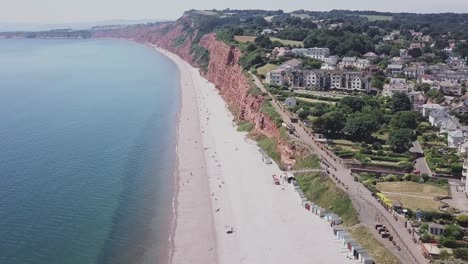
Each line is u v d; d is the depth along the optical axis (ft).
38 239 350.02
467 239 307.37
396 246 300.40
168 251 343.67
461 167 431.02
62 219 383.65
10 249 334.44
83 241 351.87
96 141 598.75
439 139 540.52
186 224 385.29
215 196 437.17
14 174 474.08
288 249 333.01
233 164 518.78
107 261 327.47
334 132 540.52
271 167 499.92
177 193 445.78
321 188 407.85
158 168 510.17
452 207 362.33
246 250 339.77
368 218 345.51
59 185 451.53
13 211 392.27
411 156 474.49
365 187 394.93
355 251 309.63
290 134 525.75
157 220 391.65
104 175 482.69
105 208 408.05
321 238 342.23
